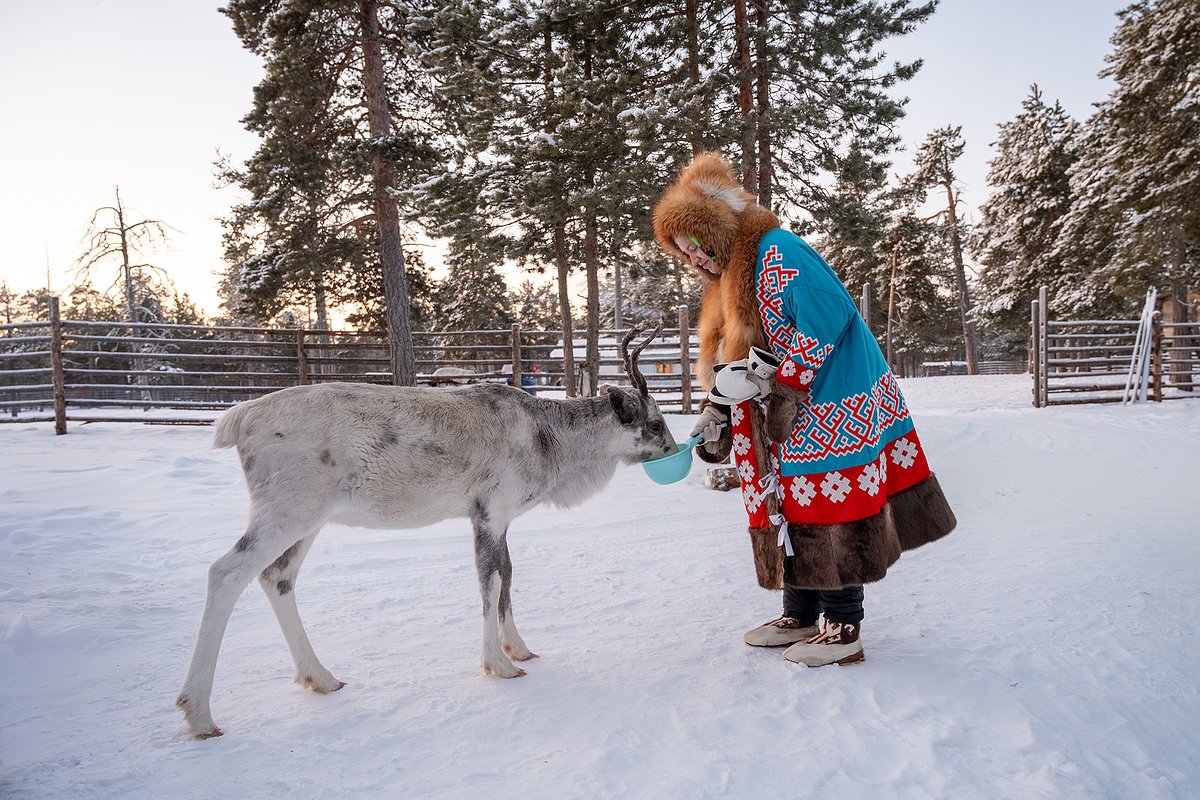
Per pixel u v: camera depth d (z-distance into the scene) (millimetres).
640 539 6207
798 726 2814
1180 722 2877
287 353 21594
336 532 6371
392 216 17172
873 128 15008
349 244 21078
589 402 4133
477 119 16406
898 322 47562
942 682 3164
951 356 64375
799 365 3279
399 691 3275
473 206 16609
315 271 21219
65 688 3291
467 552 5754
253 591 4809
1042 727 2760
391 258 17125
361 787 2443
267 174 18125
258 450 3100
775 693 3133
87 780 2477
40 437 11953
